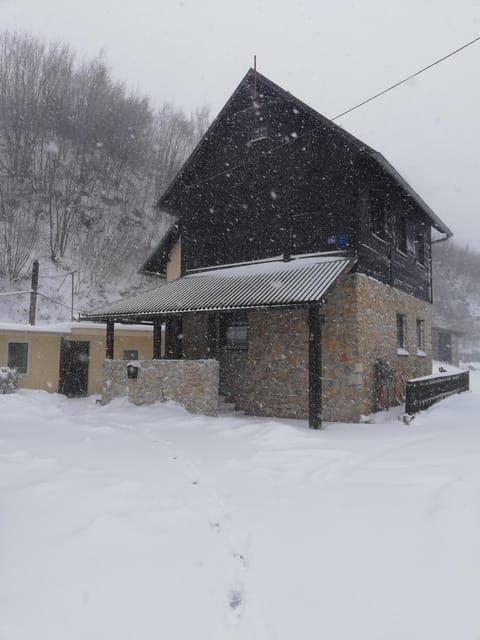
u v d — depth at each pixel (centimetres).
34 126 3856
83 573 337
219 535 412
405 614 285
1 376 1564
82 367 1861
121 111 4422
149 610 293
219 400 1305
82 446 773
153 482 560
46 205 3600
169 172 4516
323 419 1147
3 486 521
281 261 1273
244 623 282
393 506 455
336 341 1147
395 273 1381
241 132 1422
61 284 3177
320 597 308
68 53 4438
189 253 1533
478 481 489
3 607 293
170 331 1462
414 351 1509
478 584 310
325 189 1217
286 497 508
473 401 1398
